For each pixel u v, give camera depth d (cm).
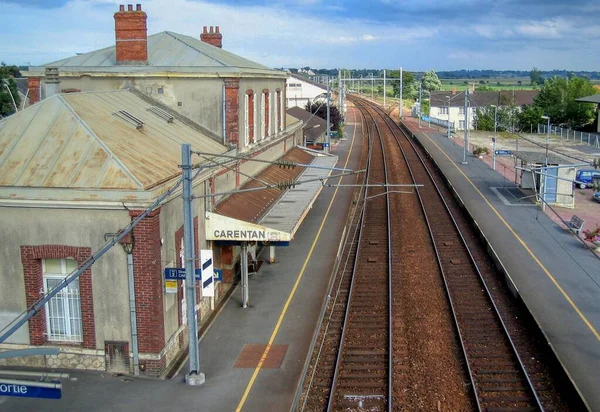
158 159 1650
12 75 7550
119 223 1427
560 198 3516
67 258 1473
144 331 1462
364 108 12681
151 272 1437
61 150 1513
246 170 2431
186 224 1388
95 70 2225
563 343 1684
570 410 1333
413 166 5212
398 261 2483
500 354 1622
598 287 2130
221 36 3180
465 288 2159
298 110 6275
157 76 2209
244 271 1903
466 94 5309
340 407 1358
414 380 1479
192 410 1316
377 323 1841
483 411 1329
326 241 2684
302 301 1970
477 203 3578
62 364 1505
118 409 1319
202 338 1698
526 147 6250
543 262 2423
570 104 8175
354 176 4597
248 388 1413
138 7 2273
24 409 1316
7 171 1467
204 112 2223
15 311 1495
